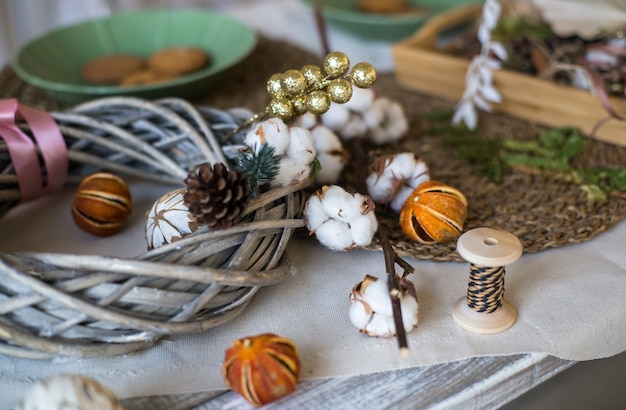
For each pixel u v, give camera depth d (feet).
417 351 1.89
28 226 2.37
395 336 1.92
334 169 2.37
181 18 3.42
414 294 1.90
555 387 2.12
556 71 2.77
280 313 2.02
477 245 1.84
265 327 1.98
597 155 2.62
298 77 2.02
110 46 3.35
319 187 2.39
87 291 1.80
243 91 3.09
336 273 2.15
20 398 1.81
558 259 2.17
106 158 2.44
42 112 2.35
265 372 1.71
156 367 1.88
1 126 2.27
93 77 3.08
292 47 3.42
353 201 2.05
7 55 4.39
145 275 1.80
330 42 3.60
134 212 2.42
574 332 1.94
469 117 2.77
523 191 2.44
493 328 1.92
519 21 2.97
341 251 2.14
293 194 2.14
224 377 1.77
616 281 2.08
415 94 3.09
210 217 1.83
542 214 2.33
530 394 2.09
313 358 1.88
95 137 2.35
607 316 1.98
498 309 1.96
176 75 3.05
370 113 2.57
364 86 2.02
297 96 2.09
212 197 1.83
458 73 2.91
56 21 4.53
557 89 2.68
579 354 1.95
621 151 2.63
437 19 3.20
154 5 4.76
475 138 2.69
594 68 2.73
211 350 1.92
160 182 2.53
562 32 2.84
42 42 3.17
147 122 2.38
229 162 2.26
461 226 2.17
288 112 2.08
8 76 3.20
